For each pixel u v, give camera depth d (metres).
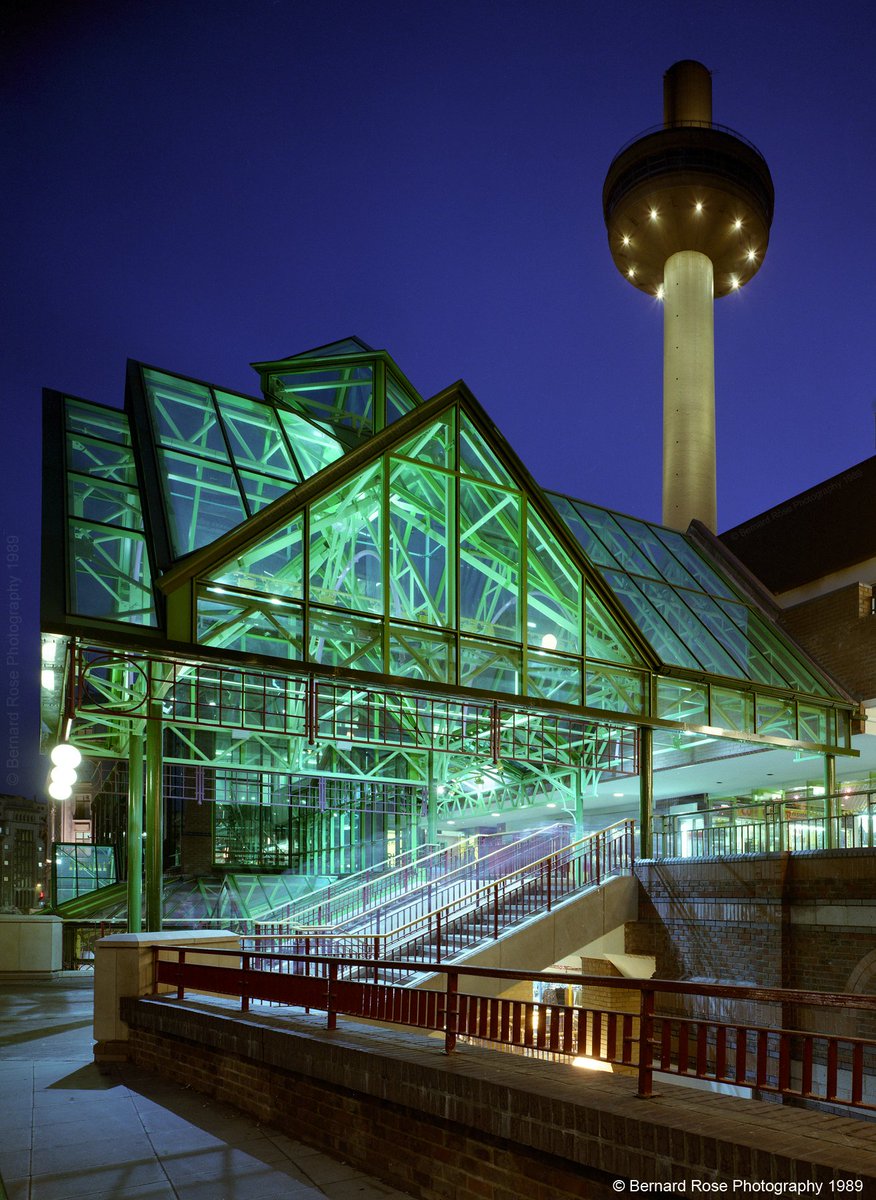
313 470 20.06
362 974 16.25
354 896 27.86
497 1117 5.84
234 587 14.94
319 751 26.67
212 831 37.75
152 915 16.00
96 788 41.41
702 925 16.48
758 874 15.52
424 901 20.89
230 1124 8.20
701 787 29.58
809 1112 5.14
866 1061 13.20
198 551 14.70
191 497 17.02
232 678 18.75
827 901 14.38
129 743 20.30
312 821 39.59
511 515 18.81
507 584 18.56
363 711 22.06
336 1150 7.33
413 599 17.97
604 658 19.03
